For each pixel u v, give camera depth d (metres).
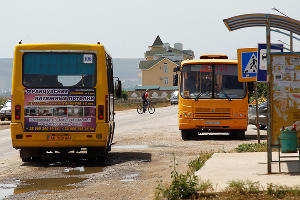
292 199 7.68
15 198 9.39
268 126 10.56
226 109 22.42
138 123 37.00
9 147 20.81
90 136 14.42
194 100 22.52
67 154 17.38
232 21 11.37
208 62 22.91
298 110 10.66
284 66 10.67
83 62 14.70
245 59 17.16
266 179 9.59
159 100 119.81
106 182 11.13
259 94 40.81
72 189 10.30
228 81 22.72
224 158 13.59
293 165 11.60
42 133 14.44
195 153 16.81
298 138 10.66
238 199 7.86
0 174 12.64
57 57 14.74
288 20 10.80
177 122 37.75
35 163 14.91
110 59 16.19
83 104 14.51
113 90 16.84
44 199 9.25
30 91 14.57
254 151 15.62
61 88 14.55
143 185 10.59
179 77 23.33
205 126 22.42
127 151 17.92
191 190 8.44
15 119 14.49
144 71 159.75
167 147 19.12
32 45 14.76
